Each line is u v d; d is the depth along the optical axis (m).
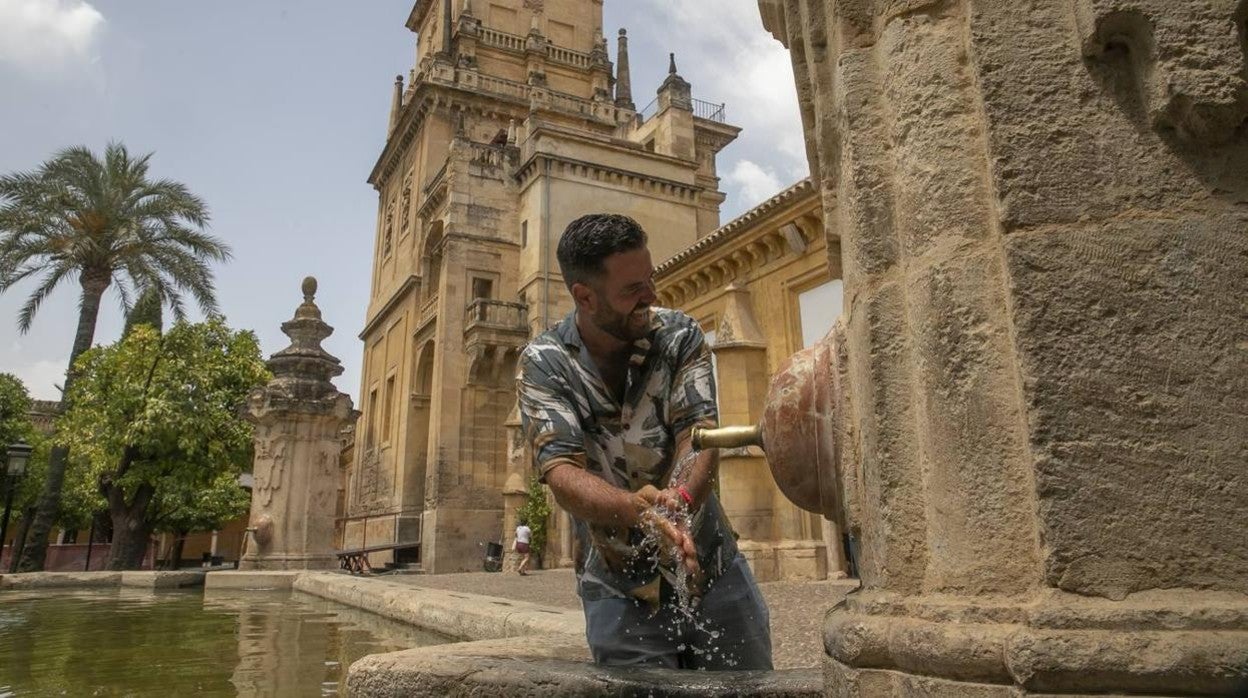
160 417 22.39
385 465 35.47
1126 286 1.44
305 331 16.89
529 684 2.04
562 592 13.74
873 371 1.70
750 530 16.66
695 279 21.81
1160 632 1.24
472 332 29.02
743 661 2.49
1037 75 1.58
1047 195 1.50
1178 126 1.49
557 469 2.21
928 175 1.67
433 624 7.82
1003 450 1.48
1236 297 1.43
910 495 1.63
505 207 31.67
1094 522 1.34
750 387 18.27
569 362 2.44
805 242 18.41
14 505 32.12
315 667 5.46
